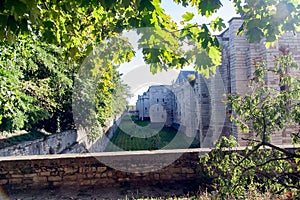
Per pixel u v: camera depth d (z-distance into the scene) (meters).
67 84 11.30
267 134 4.23
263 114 4.16
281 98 4.04
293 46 8.57
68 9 2.73
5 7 1.87
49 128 13.36
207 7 2.53
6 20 2.08
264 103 4.22
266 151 4.38
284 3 2.72
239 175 4.17
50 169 6.50
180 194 5.90
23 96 7.71
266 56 8.39
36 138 10.16
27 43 6.86
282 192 4.18
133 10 2.88
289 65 4.31
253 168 4.25
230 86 9.77
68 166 6.54
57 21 3.37
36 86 9.97
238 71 9.34
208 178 6.14
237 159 4.53
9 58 6.17
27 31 2.20
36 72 10.31
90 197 5.88
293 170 4.67
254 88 4.74
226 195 4.32
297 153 4.32
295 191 4.11
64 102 12.31
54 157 6.52
